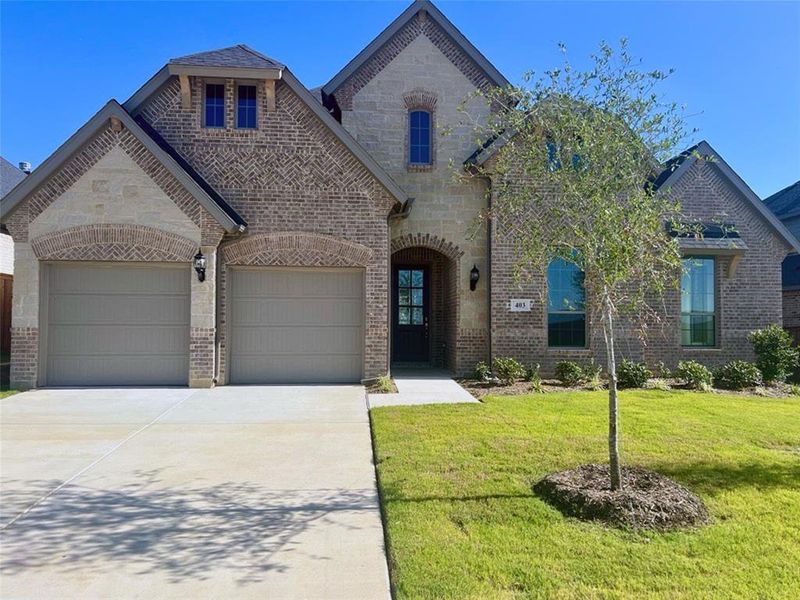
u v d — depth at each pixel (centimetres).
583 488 521
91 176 1148
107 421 869
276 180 1226
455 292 1393
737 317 1405
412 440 729
